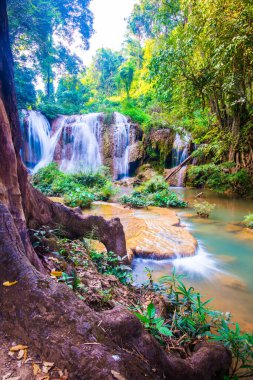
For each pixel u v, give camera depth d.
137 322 1.86
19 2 16.91
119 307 1.99
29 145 20.97
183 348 2.46
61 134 21.88
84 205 10.13
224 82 12.15
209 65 12.45
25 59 21.31
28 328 1.57
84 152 21.98
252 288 4.69
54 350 1.45
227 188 15.38
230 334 2.59
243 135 13.99
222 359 2.36
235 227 8.62
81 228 4.54
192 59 13.13
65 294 1.73
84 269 3.49
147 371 1.58
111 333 1.67
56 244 3.39
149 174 19.53
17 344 1.56
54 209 4.24
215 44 11.45
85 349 1.46
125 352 1.61
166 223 8.21
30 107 23.28
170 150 20.12
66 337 1.50
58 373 1.38
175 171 16.78
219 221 9.41
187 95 13.98
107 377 1.34
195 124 17.41
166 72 13.15
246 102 13.45
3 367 1.41
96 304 2.65
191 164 18.55
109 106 31.91
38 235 3.38
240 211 10.99
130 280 4.47
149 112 24.14
